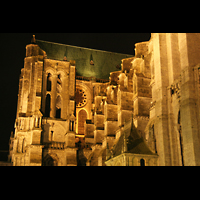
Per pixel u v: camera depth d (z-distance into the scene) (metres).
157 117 34.31
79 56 84.44
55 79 69.00
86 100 78.38
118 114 57.34
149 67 50.62
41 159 59.25
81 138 74.31
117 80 74.44
